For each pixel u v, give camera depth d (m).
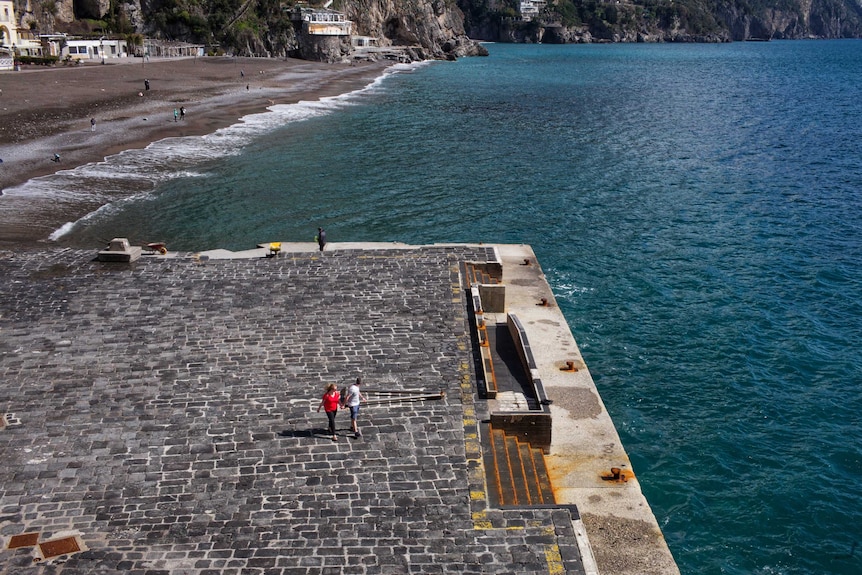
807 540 19.50
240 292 25.91
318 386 20.39
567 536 14.95
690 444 23.44
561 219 45.81
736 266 38.78
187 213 43.59
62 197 45.03
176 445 17.81
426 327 23.70
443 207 47.34
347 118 80.94
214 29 138.00
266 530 15.10
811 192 53.78
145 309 24.66
